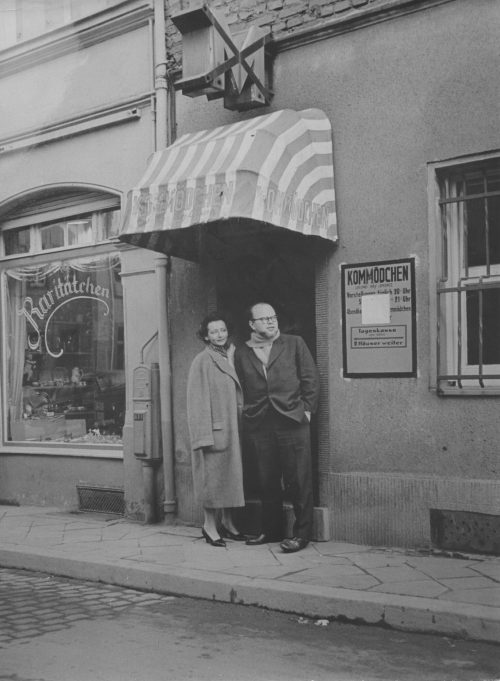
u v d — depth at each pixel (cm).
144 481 813
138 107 855
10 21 963
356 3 689
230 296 791
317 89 714
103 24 882
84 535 748
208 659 430
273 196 633
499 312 632
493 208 637
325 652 441
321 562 606
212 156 662
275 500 686
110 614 525
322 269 703
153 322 834
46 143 940
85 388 936
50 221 978
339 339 694
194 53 689
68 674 406
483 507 613
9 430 1010
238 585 543
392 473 662
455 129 638
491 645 448
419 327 653
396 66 669
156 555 646
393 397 662
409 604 479
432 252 647
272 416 673
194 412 680
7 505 977
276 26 741
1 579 639
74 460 920
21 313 1009
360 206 685
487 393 615
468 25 632
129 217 684
